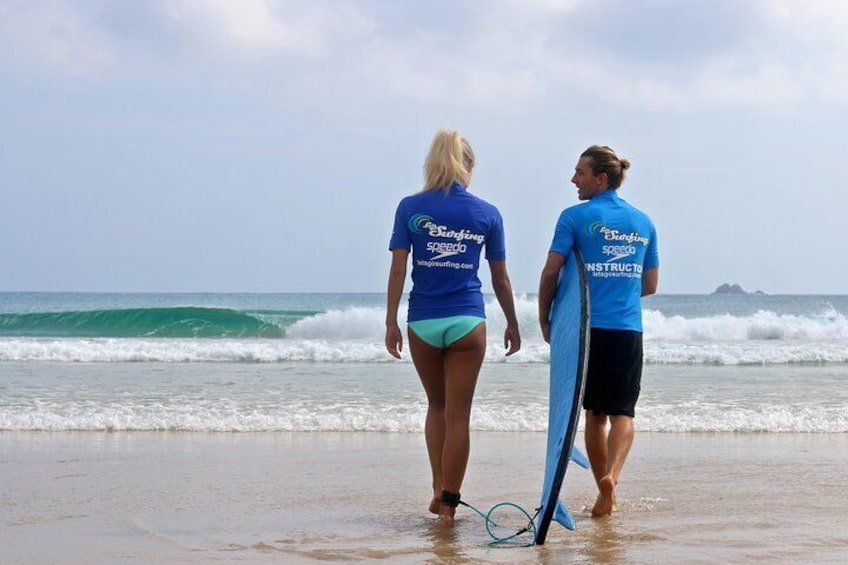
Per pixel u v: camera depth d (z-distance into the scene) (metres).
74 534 4.91
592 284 5.51
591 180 5.67
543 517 4.70
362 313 31.05
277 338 30.92
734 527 5.09
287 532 4.99
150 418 9.48
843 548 4.59
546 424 9.45
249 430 9.08
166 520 5.27
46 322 33.47
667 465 7.25
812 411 10.59
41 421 9.25
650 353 19.25
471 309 5.26
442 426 5.52
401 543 4.75
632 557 4.41
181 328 32.38
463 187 5.32
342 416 9.77
